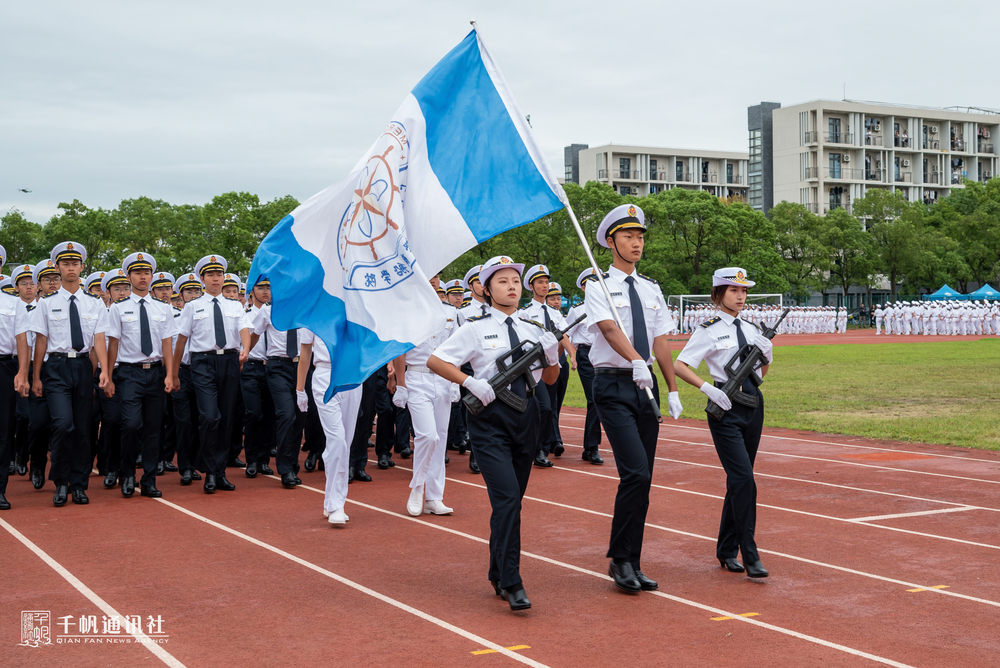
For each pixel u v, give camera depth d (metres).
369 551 7.35
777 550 7.28
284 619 5.62
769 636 5.25
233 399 10.37
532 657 4.93
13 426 9.34
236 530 8.12
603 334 6.05
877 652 4.99
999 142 91.81
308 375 10.70
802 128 86.06
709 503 9.24
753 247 61.62
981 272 73.06
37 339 9.21
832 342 45.16
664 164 100.19
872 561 6.92
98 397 10.71
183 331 10.09
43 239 44.75
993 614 5.65
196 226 47.00
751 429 6.66
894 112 86.75
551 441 12.64
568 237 53.75
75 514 8.85
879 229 68.81
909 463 11.62
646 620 5.55
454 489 10.32
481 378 6.11
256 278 7.51
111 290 9.85
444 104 7.40
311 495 9.97
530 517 8.61
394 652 5.03
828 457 12.17
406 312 7.05
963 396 19.23
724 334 6.75
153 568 6.81
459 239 7.04
